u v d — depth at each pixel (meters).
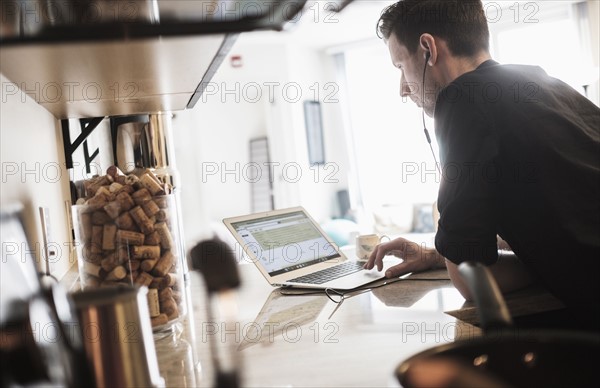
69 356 0.58
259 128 8.87
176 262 1.00
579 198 1.04
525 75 1.16
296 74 6.80
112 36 0.72
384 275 1.43
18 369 0.58
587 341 0.48
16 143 1.04
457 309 1.06
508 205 1.13
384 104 6.95
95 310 0.59
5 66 0.85
